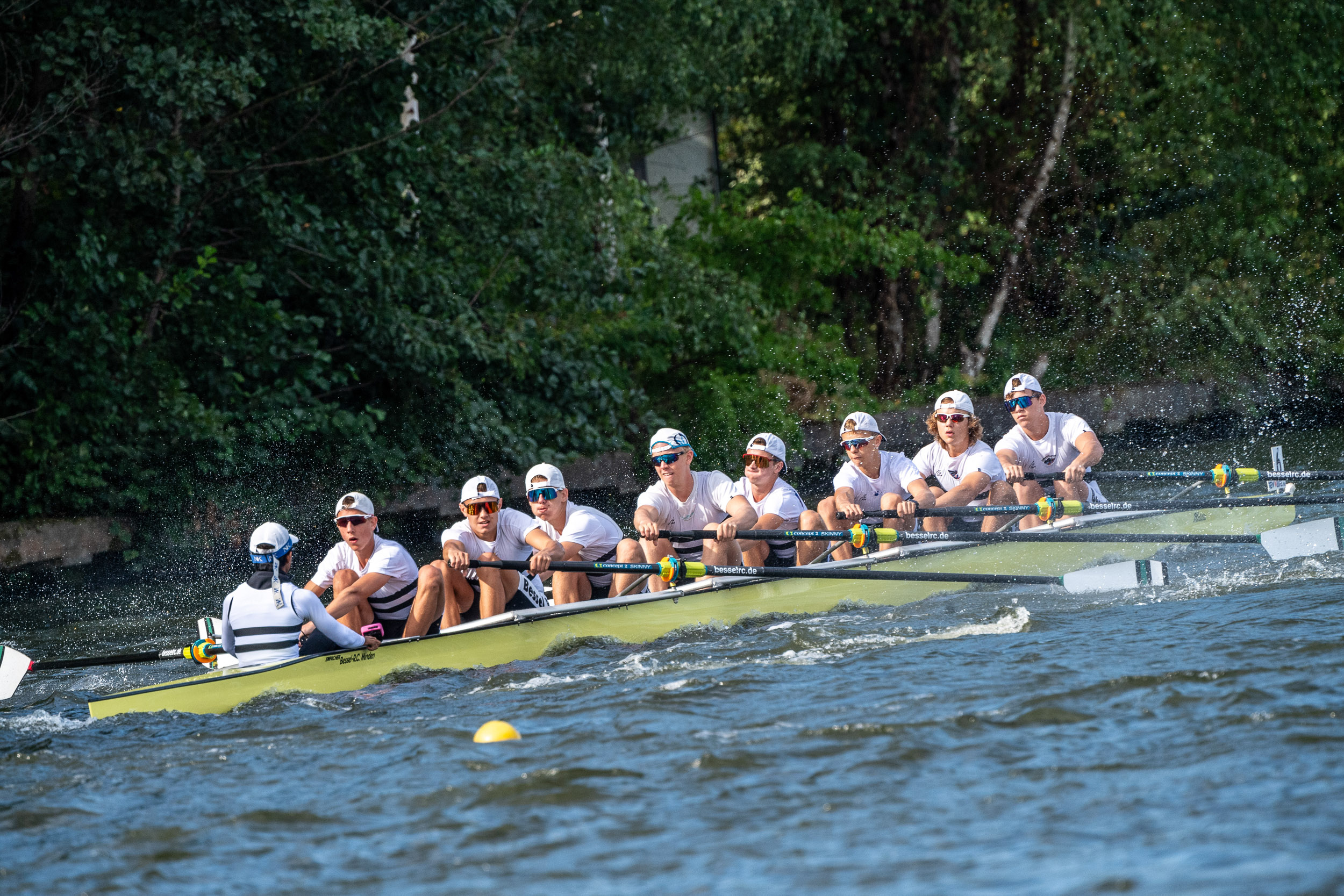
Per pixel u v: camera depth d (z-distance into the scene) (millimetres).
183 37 54719
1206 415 90438
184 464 58656
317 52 60688
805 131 100875
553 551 32781
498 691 27781
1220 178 93188
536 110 79500
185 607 48688
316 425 62188
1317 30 91875
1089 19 88875
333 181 65312
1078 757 18766
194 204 60812
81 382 56000
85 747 24812
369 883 16094
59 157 54469
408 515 66312
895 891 14570
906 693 23391
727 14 81562
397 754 22219
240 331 61031
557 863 16266
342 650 29531
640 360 78812
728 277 78188
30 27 54781
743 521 35625
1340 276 95875
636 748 21234
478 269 70688
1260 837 15086
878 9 92375
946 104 96562
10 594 51344
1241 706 20312
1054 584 33750
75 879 16812
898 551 37156
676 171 98250
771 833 16781
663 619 33781
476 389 71188
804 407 83812
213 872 16828
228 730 25781
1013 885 14438
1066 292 97625
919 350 96875
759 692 24641
